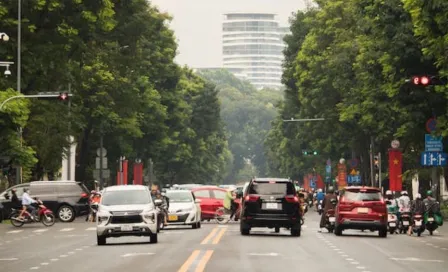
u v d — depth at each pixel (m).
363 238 84.06
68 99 128.62
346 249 67.31
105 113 150.50
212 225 113.31
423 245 73.88
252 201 83.12
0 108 112.44
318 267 50.97
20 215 111.00
